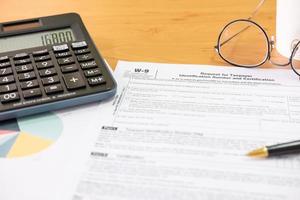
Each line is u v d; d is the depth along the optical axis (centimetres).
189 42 58
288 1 48
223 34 58
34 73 48
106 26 62
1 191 38
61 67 49
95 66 49
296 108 46
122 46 58
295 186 37
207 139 42
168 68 53
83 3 68
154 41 59
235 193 37
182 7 66
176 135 43
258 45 56
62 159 41
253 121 44
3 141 43
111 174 39
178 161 40
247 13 64
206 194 37
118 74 52
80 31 54
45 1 69
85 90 47
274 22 61
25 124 45
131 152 41
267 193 37
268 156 40
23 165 40
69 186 38
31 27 55
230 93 48
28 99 45
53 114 46
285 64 52
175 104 47
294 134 43
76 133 44
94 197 37
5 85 46
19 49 51
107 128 44
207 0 68
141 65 54
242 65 53
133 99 48
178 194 37
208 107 46
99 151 42
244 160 40
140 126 45
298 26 49
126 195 37
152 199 37
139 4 67
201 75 52
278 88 49
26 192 38
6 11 66
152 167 40
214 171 39
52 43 52
